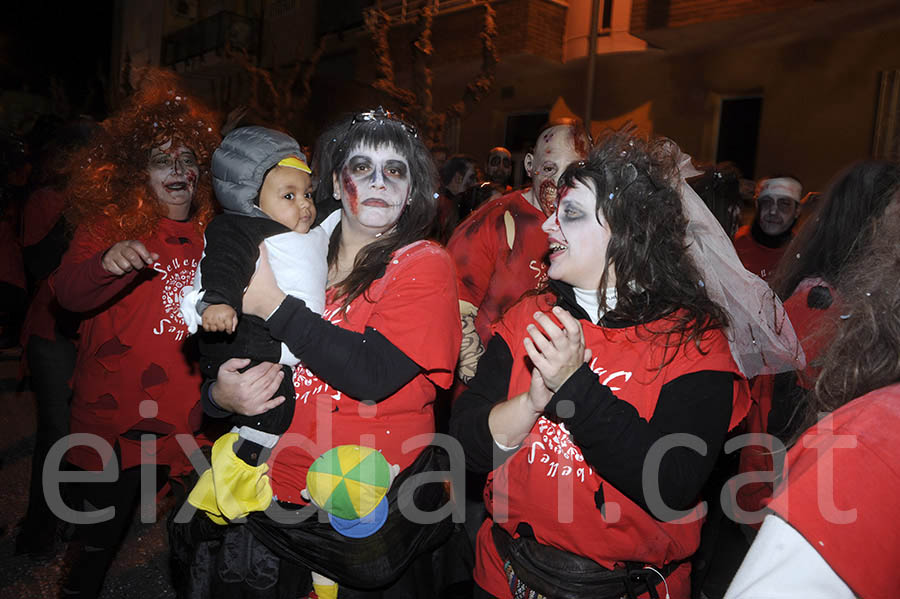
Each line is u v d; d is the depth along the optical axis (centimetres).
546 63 1200
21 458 479
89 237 276
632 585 175
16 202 455
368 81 1540
